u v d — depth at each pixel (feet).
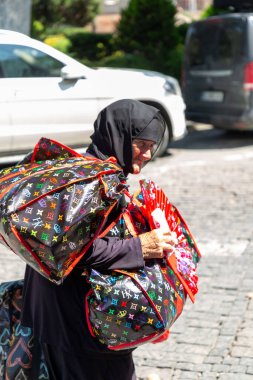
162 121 11.43
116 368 11.43
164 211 11.71
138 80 42.39
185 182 37.14
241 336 18.88
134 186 36.50
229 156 44.29
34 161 11.88
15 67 38.55
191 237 12.30
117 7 136.15
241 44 47.24
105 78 40.93
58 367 11.64
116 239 10.91
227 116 48.62
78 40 86.02
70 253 10.04
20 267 25.80
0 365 12.34
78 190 10.07
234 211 31.35
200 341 18.80
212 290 22.24
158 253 10.82
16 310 12.46
